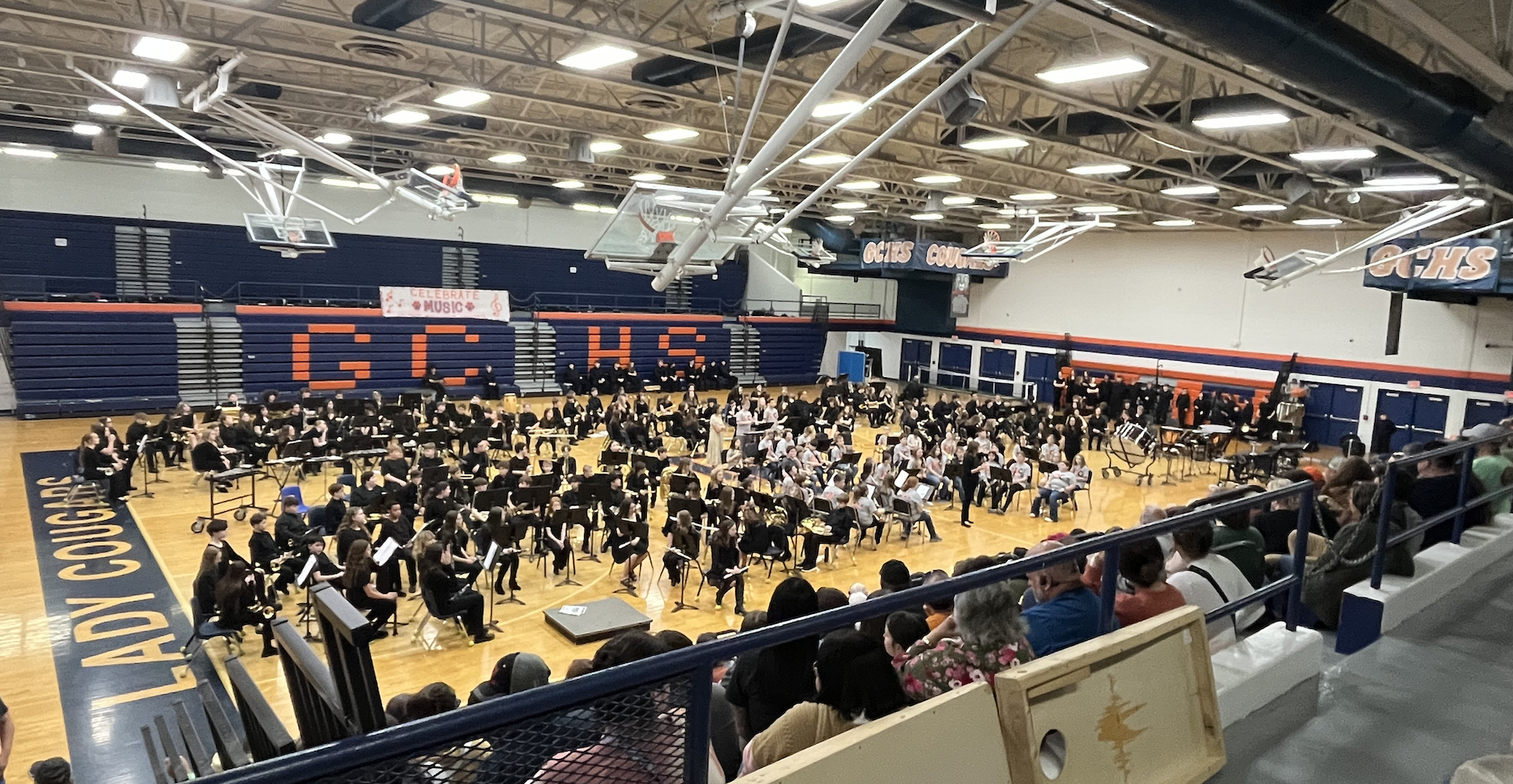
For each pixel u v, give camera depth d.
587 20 13.60
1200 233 32.75
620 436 23.64
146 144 25.48
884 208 31.61
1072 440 24.59
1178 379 33.59
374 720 2.18
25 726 9.17
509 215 36.31
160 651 11.07
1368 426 28.77
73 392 25.94
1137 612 4.12
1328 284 29.47
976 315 41.72
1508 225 20.72
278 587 12.58
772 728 3.12
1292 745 4.05
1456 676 4.91
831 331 44.47
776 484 20.92
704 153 22.25
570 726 2.15
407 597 13.47
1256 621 5.66
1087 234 36.59
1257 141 18.36
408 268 34.09
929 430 26.69
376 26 11.16
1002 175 24.61
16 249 26.33
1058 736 3.25
